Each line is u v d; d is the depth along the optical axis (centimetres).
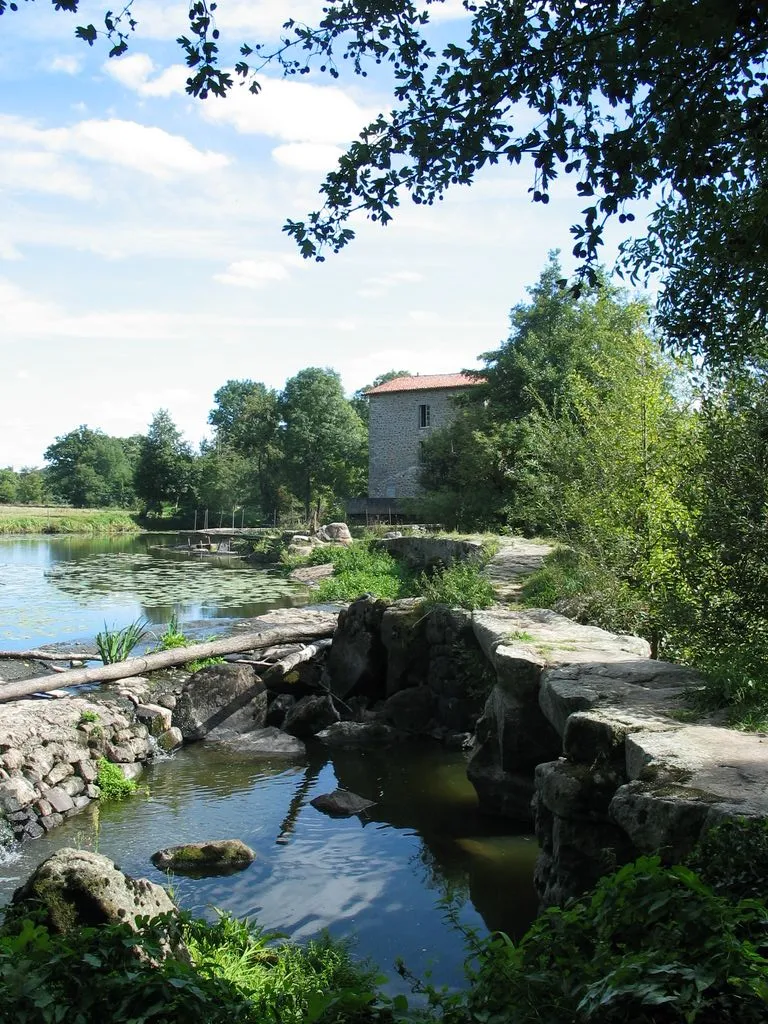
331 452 6562
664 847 420
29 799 872
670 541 867
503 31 502
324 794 949
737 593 737
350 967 561
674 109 476
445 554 2142
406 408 5106
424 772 1054
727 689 596
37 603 2345
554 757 836
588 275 536
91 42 489
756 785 446
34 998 282
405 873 749
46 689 1183
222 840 795
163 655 1340
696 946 272
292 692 1366
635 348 1284
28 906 460
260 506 7094
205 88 503
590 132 504
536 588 1310
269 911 677
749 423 758
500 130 519
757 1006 248
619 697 641
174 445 7488
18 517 6800
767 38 472
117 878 491
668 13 415
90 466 10881
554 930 312
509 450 3002
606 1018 271
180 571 3400
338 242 575
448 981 565
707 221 680
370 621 1374
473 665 1154
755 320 714
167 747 1161
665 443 1191
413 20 561
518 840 822
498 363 3369
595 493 1295
